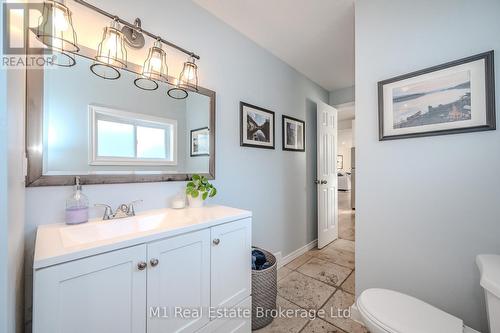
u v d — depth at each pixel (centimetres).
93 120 112
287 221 250
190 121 154
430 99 123
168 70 142
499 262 94
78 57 107
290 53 230
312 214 296
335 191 326
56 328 65
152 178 134
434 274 123
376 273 145
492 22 107
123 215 117
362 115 150
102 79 115
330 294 180
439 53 122
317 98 312
